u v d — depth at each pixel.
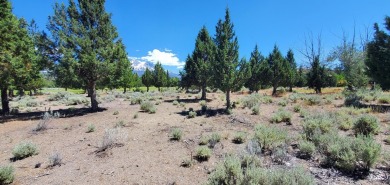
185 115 15.58
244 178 4.73
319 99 18.94
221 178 4.94
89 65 17.59
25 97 40.41
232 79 16.27
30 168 7.41
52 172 6.97
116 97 34.47
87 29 19.16
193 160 7.30
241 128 11.48
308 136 8.75
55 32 17.81
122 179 6.22
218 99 26.62
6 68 16.47
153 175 6.39
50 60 17.95
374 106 15.35
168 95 33.94
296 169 4.84
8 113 19.50
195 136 10.10
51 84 82.75
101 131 11.72
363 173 5.95
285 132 9.13
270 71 33.12
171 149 8.50
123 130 11.12
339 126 10.36
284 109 15.77
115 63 19.06
